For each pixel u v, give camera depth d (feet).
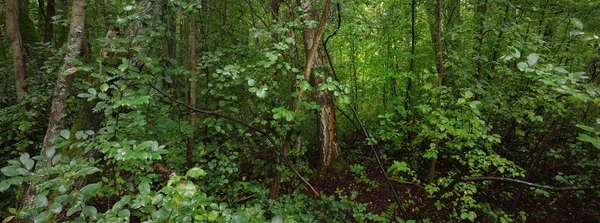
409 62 21.66
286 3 12.69
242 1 17.35
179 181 5.01
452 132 11.19
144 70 10.28
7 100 17.39
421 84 20.72
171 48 21.98
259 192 11.99
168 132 12.34
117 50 7.54
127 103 6.62
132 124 7.38
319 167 18.08
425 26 21.63
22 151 14.25
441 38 15.62
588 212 16.40
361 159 21.06
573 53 14.67
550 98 11.37
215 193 12.48
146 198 4.88
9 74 18.93
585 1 5.35
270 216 10.27
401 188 18.31
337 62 26.07
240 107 13.71
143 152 5.31
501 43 15.44
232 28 19.11
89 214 4.59
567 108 13.69
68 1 23.18
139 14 9.56
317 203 11.55
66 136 6.05
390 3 21.59
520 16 17.06
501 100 14.32
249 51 14.53
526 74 5.63
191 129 12.39
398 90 22.41
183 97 17.65
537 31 16.33
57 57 14.84
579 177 14.46
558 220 16.39
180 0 10.16
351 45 22.63
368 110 24.07
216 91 13.35
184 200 4.84
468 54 15.19
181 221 4.63
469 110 11.50
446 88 13.29
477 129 11.28
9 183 4.46
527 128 18.66
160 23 10.37
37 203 4.54
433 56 20.35
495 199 17.11
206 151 13.42
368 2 17.76
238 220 5.07
